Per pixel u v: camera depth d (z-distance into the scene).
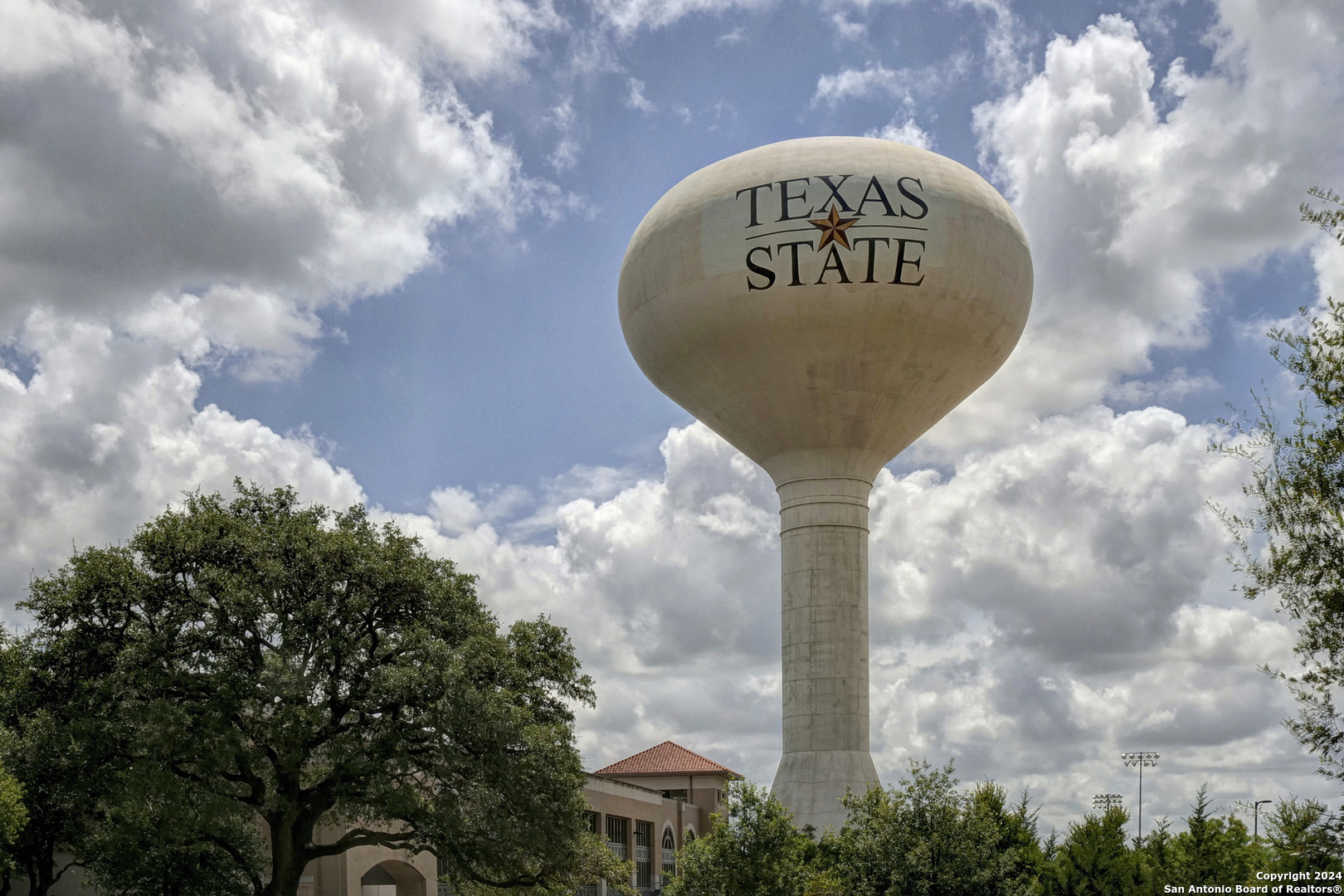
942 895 34.12
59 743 32.25
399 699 32.88
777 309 53.06
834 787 53.53
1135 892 40.84
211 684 32.25
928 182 53.94
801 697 55.44
